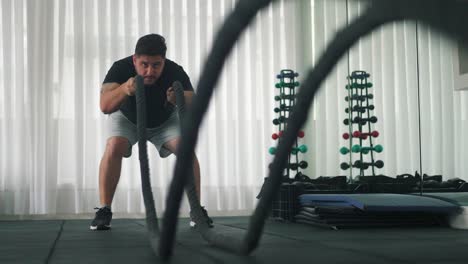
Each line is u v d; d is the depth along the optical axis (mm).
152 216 1349
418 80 3092
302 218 2730
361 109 3500
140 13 4051
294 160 4055
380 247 1605
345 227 2416
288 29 4246
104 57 3988
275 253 1443
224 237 1268
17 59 3910
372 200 2475
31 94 3896
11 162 3854
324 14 4184
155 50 2416
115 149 2566
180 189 736
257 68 4207
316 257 1352
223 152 4102
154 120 2600
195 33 4113
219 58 433
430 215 2523
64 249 1639
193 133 577
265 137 4176
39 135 3893
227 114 4129
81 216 3920
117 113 2611
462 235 2047
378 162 3480
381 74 3914
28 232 2402
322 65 439
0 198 3820
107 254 1479
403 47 3770
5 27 3891
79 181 3902
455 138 3064
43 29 3936
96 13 4020
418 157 3695
